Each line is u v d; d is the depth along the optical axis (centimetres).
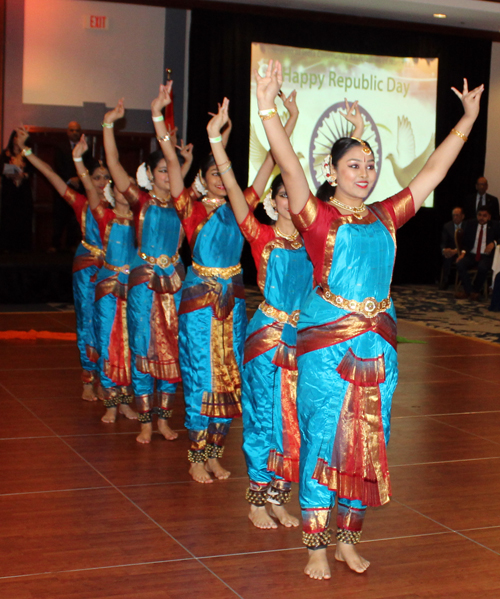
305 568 260
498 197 1238
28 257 915
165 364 393
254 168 1071
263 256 293
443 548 284
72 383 521
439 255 1197
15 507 308
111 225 428
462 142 265
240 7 1044
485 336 761
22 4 980
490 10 1070
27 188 981
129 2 1012
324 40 1085
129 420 444
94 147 1022
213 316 338
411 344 706
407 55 1129
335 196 258
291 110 333
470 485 353
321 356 249
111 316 429
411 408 489
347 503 264
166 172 376
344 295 250
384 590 251
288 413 295
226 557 271
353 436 251
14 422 427
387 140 1131
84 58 1009
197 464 350
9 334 671
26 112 994
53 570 255
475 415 476
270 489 306
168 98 330
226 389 342
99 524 295
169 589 245
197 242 337
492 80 1205
